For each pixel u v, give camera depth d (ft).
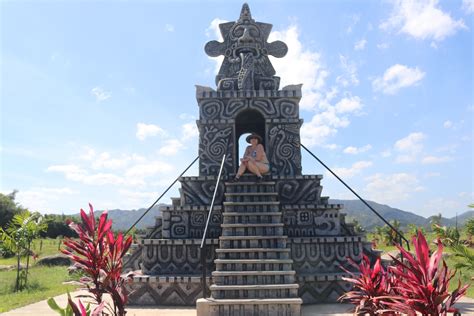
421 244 13.73
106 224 16.88
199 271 28.19
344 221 31.27
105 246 16.61
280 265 24.14
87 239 16.42
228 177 32.32
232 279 23.34
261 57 37.68
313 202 31.63
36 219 43.55
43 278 45.01
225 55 38.09
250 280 23.32
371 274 17.30
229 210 27.71
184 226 30.17
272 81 36.45
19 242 40.06
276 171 33.50
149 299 26.53
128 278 16.89
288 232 29.99
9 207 141.90
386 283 16.43
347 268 28.37
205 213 30.40
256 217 27.02
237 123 41.83
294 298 22.12
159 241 28.58
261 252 24.76
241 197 28.71
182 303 26.30
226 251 24.71
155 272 28.14
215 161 33.78
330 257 28.60
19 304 27.55
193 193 31.91
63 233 157.69
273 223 26.76
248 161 30.50
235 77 36.65
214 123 34.40
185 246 28.66
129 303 26.45
